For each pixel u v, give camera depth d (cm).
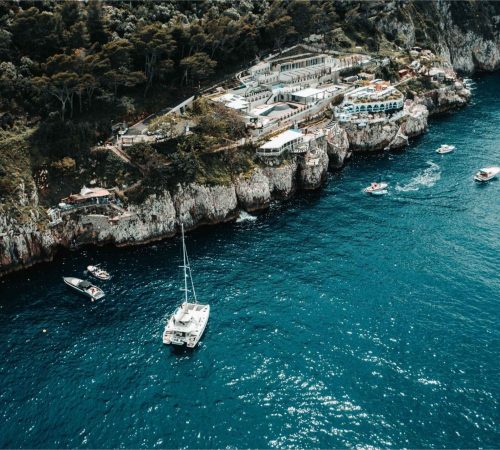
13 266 12838
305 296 11481
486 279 11769
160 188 14075
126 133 15425
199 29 17925
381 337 10344
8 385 9531
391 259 12556
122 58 15912
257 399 9225
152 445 8494
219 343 10369
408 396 9138
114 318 11081
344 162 17725
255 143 15862
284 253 13012
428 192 15438
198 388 9456
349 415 8875
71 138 14575
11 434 8681
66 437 8638
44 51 16300
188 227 14325
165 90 17412
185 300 11494
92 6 17162
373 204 14962
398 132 18538
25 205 13275
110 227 13625
